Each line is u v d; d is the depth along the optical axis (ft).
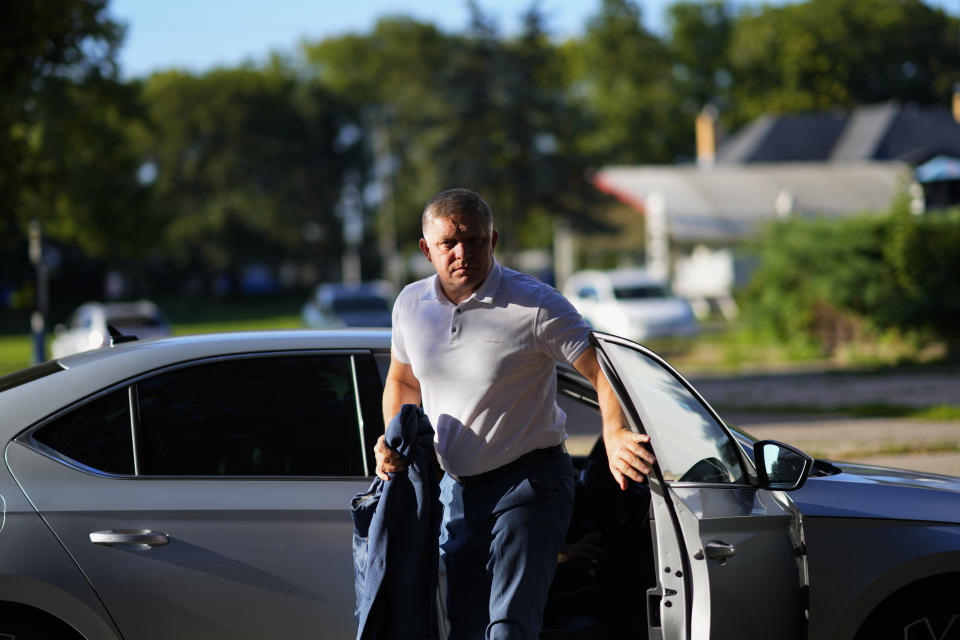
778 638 16.42
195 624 16.20
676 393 17.25
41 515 16.03
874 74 367.04
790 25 363.56
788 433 56.13
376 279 409.90
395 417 15.81
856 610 17.21
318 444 17.38
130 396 17.19
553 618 20.16
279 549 16.47
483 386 16.01
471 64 201.87
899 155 245.45
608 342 16.56
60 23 65.51
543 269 303.27
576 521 21.36
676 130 361.10
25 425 16.71
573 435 20.76
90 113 118.32
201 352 17.71
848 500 17.85
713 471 16.81
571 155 202.49
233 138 382.42
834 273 106.52
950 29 367.25
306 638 16.40
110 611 15.98
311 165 396.78
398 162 349.00
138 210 131.23
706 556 15.74
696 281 188.24
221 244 379.55
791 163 257.14
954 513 17.80
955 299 100.99
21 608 16.10
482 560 16.51
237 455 17.13
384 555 15.52
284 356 17.90
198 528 16.38
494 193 201.87
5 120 69.00
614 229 205.16
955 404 67.15
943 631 17.58
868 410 64.13
